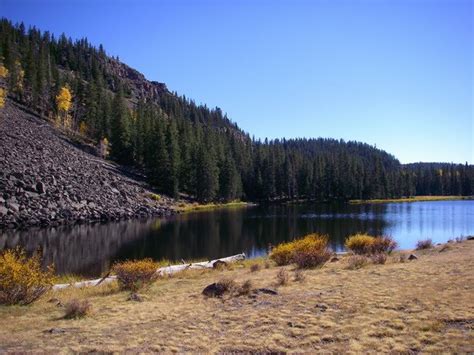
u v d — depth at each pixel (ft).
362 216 217.77
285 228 161.99
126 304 38.63
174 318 32.17
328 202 375.25
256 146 452.35
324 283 42.01
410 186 462.19
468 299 29.60
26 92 341.00
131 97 612.70
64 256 99.14
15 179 171.53
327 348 23.26
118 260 94.84
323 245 68.74
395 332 24.54
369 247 72.08
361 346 22.97
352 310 30.09
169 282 53.16
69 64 554.46
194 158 299.99
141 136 302.25
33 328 30.86
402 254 66.64
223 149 351.87
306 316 29.58
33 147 221.66
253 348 24.09
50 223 158.71
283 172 382.83
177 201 269.44
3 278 40.09
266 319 29.71
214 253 106.22
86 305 35.40
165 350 24.62
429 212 246.27
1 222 145.18
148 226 165.07
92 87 334.65
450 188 520.83
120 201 210.79
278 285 42.98
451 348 21.36
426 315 26.89
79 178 211.41
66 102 320.29
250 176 374.02
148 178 284.61
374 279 41.83
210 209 266.77
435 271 42.86
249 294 38.68
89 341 26.99
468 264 45.09
